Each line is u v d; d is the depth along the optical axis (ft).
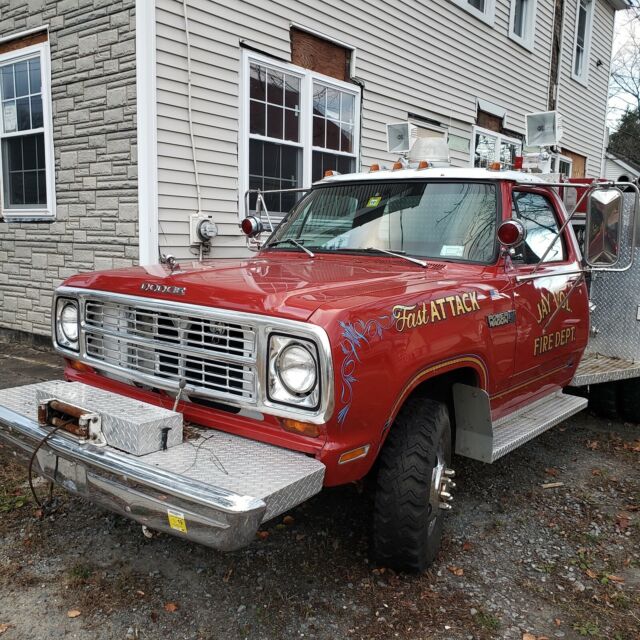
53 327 11.69
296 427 8.40
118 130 21.30
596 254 12.01
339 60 28.02
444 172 13.14
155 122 20.75
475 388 11.07
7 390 10.70
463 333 10.40
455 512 12.90
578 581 10.58
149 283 9.95
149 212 20.95
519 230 11.20
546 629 9.33
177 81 21.26
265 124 24.89
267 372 8.49
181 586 9.98
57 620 9.07
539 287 13.06
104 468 8.21
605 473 15.16
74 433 8.79
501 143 41.68
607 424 18.97
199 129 22.16
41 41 23.38
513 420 13.48
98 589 9.82
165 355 9.65
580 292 15.21
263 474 7.88
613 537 12.10
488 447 11.29
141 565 10.53
